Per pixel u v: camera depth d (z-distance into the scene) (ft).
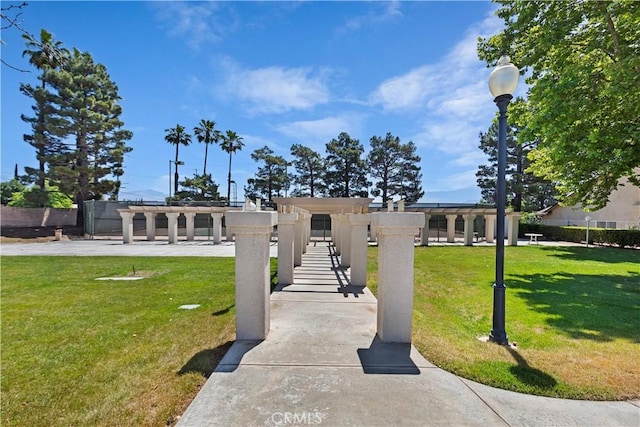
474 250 53.26
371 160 127.95
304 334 13.33
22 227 86.94
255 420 7.50
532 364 10.45
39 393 8.77
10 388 9.05
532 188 98.84
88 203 85.46
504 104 13.47
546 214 92.89
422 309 17.78
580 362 10.64
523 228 92.17
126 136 93.04
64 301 19.36
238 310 12.56
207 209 69.36
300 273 28.35
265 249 12.59
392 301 12.50
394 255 12.48
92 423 7.45
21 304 18.69
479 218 87.97
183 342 12.37
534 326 15.10
